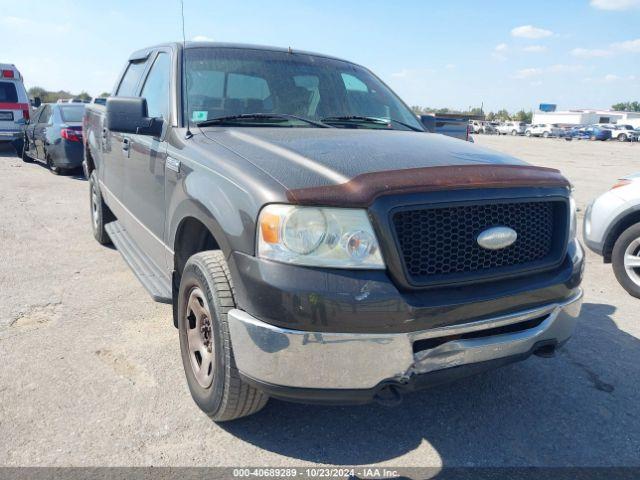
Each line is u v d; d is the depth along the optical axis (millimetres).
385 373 2307
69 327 3992
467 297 2393
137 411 2969
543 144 42125
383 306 2234
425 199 2348
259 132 3152
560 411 3146
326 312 2207
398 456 2697
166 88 3752
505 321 2510
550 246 2781
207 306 2650
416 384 2395
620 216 5344
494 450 2773
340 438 2816
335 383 2293
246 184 2475
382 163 2586
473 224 2480
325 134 3213
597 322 4512
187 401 3084
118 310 4336
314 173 2459
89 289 4789
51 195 9500
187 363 3043
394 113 4203
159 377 3328
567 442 2863
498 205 2547
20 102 16344
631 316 4684
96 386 3203
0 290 4691
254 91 3746
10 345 3672
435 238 2395
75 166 11508
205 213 2678
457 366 2459
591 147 39469
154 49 4438
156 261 3779
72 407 2982
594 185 14242
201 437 2771
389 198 2303
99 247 6168
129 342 3779
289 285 2223
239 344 2396
